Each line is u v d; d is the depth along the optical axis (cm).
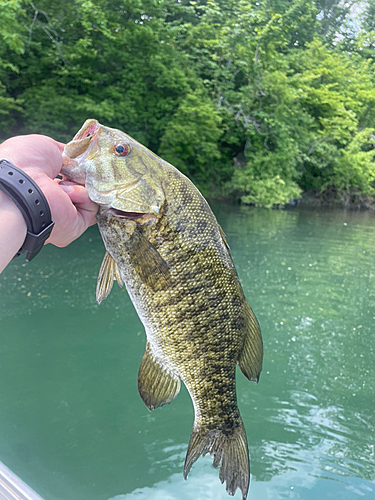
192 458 41
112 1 502
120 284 39
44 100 475
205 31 657
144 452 104
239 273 256
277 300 214
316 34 789
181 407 125
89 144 35
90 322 171
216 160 650
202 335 39
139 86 546
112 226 35
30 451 101
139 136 553
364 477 100
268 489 96
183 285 38
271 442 110
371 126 782
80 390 126
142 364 39
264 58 668
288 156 638
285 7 746
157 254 36
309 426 117
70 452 102
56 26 468
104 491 90
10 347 146
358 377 143
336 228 456
